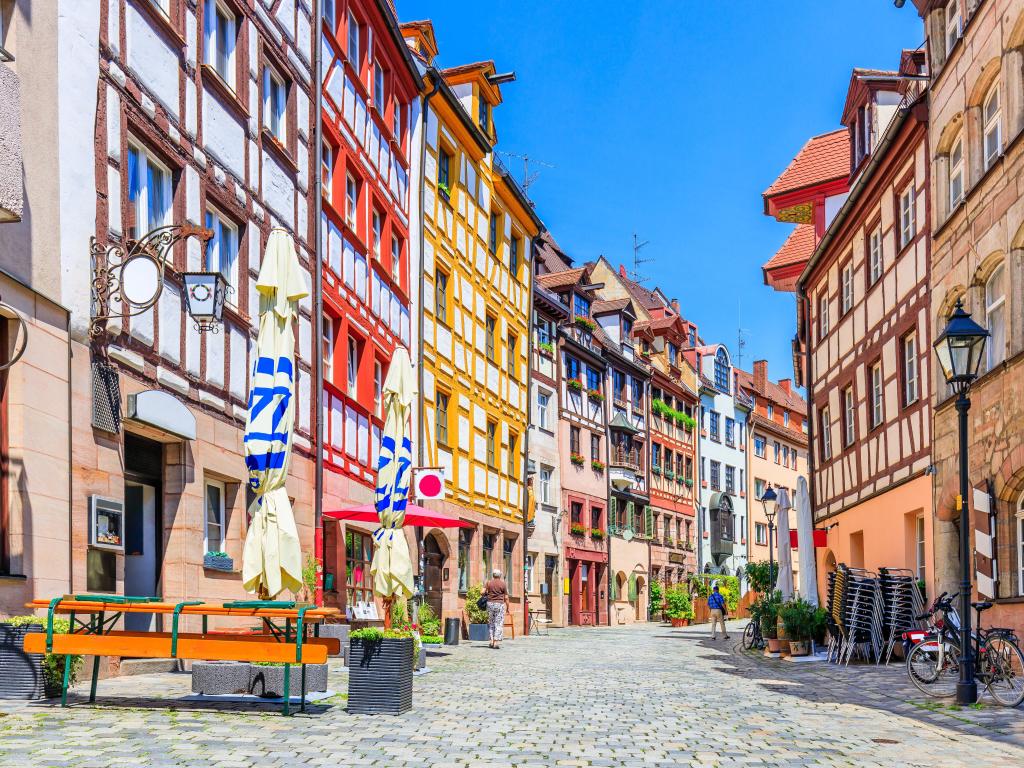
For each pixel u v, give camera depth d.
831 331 26.52
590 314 46.28
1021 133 14.47
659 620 50.16
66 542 10.75
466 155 31.19
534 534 38.38
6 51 10.11
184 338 13.67
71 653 8.98
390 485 14.88
